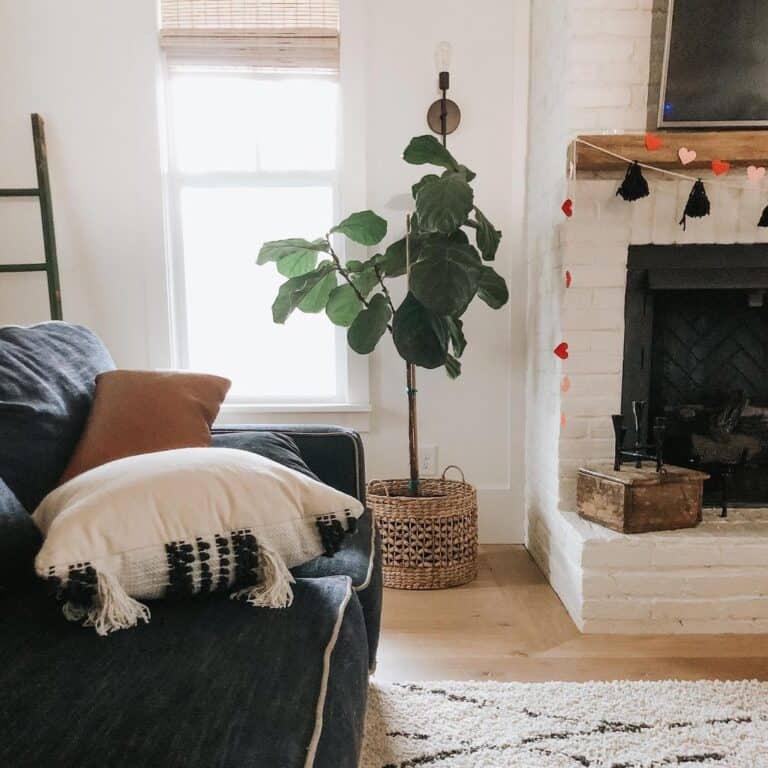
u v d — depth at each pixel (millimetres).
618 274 2012
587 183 1976
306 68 2395
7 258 2402
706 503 2143
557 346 2051
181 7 2350
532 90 2365
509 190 2412
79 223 2395
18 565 935
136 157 2367
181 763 566
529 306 2434
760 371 2207
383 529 2100
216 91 2441
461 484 2275
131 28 2322
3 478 1109
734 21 1891
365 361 2449
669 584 1786
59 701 656
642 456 1931
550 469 2150
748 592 1791
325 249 2119
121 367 2443
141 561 874
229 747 592
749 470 2191
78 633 819
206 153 2480
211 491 957
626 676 1540
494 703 1391
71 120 2354
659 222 2002
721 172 1851
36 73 2334
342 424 2490
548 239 2182
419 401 2494
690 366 2209
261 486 1000
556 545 2062
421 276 1802
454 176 1846
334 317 2211
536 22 2311
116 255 2406
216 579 928
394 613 1908
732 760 1196
